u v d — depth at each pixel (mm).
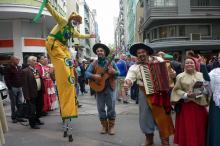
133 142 8414
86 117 12031
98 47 9070
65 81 8656
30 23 33344
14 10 29375
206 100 6891
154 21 38812
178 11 37562
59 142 8648
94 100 17688
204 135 6895
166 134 7496
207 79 6672
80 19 8898
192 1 37688
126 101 15758
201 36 38250
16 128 10539
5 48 32500
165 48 38531
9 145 8500
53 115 12781
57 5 35125
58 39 8719
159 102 7395
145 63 7617
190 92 6828
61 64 8672
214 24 38500
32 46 32906
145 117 7648
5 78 11492
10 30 32656
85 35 9344
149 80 7434
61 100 8680
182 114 7016
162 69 7402
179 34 38438
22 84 10445
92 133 9500
